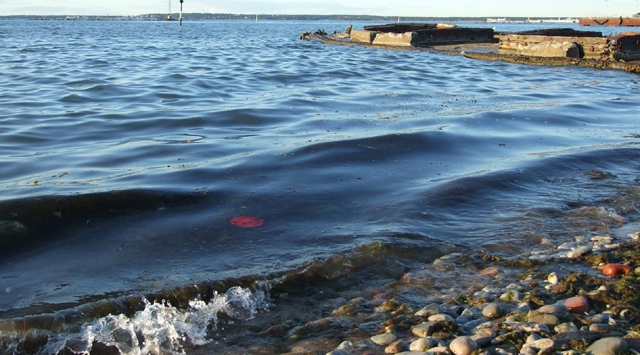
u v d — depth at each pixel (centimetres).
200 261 499
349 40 4394
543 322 384
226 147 854
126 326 397
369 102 1318
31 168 738
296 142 878
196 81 1672
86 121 1041
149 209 605
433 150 861
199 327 404
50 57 2561
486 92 1572
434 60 2777
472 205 650
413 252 522
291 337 388
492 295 438
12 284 453
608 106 1327
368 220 599
